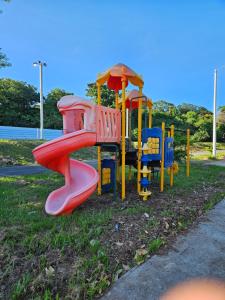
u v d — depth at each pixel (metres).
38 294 2.01
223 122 33.28
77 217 3.63
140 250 2.75
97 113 4.50
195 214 4.17
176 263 2.60
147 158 5.05
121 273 2.37
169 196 5.11
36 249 2.66
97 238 2.96
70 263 2.43
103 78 5.03
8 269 2.29
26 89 30.59
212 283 2.28
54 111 30.44
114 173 5.06
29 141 15.66
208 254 2.83
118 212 3.93
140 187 5.27
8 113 27.39
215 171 9.40
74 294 2.01
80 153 15.49
